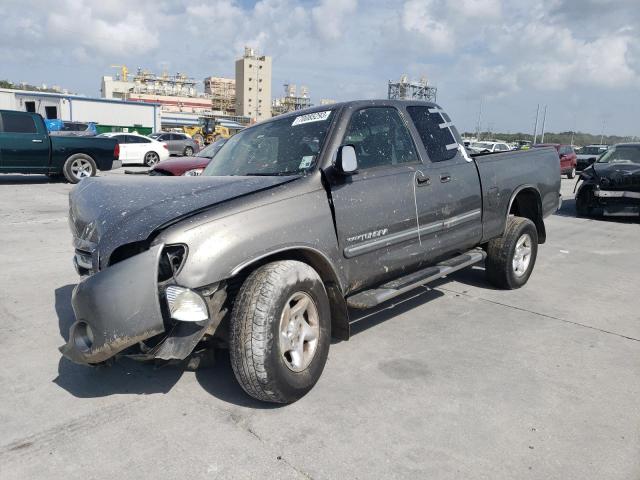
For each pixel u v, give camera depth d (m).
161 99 127.62
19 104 41.69
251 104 154.12
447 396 3.27
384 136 4.06
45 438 2.80
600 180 10.93
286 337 3.04
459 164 4.61
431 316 4.77
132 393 3.30
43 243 7.50
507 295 5.45
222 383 3.44
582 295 5.51
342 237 3.46
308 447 2.73
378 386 3.39
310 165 3.54
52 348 3.97
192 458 2.63
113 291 2.71
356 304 3.54
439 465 2.59
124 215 3.01
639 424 2.97
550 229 10.02
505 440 2.80
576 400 3.24
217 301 2.91
